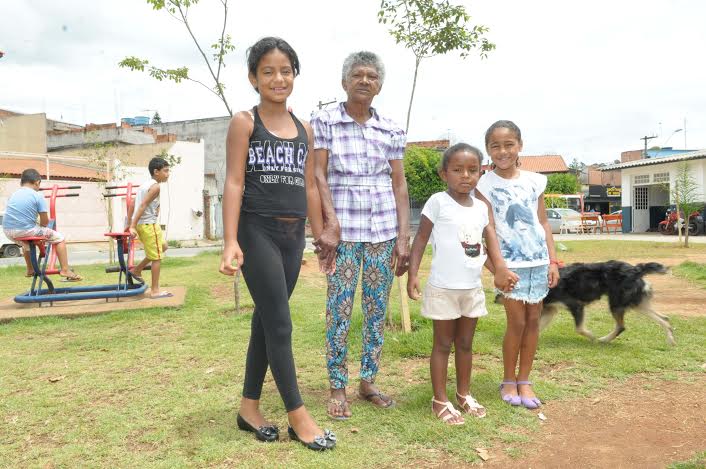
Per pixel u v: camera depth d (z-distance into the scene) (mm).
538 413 3709
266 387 4258
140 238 8094
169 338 5926
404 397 4047
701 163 26047
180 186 28453
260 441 3273
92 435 3428
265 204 3164
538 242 3938
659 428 3457
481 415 3641
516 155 4008
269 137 3178
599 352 5062
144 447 3256
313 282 10445
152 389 4273
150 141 30219
